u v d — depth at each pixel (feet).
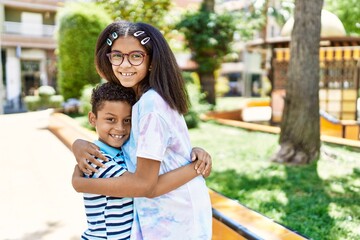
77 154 5.52
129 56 5.42
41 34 98.58
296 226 12.91
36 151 25.12
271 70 44.80
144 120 5.07
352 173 20.20
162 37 5.59
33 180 18.76
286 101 23.15
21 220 13.92
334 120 35.63
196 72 56.03
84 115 39.14
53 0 98.32
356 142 27.12
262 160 23.40
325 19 43.60
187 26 52.42
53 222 13.76
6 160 22.74
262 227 10.48
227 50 54.75
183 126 5.52
